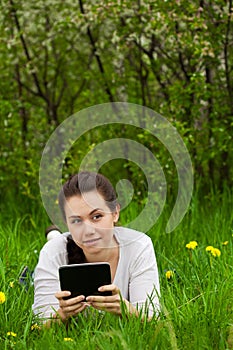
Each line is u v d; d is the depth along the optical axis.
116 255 4.34
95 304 4.04
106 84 8.61
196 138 7.96
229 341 3.83
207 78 8.23
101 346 3.65
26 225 7.42
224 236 6.22
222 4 7.46
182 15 7.53
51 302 4.31
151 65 8.35
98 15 7.96
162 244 6.09
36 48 9.20
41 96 9.16
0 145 8.55
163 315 4.08
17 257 5.54
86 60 9.44
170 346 3.74
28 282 4.91
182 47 7.72
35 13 8.66
